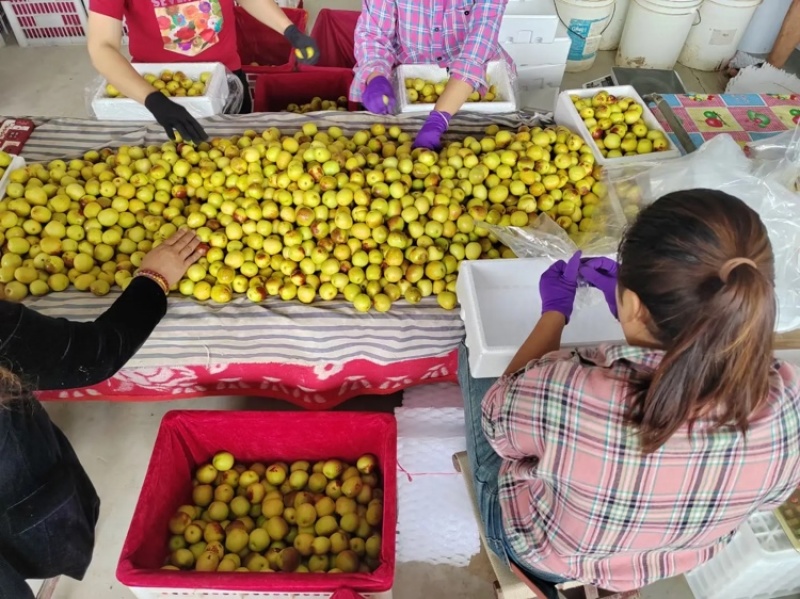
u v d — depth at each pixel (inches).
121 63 81.2
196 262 73.9
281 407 84.4
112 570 71.6
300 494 68.9
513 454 43.6
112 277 73.5
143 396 77.9
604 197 78.1
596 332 66.3
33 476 48.4
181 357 70.7
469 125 91.4
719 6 133.2
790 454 36.3
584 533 41.2
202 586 54.5
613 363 36.5
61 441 55.1
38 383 47.6
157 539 62.9
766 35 146.5
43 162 86.6
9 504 47.1
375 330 72.6
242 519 68.3
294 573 55.0
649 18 134.4
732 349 30.4
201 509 69.6
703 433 34.8
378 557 65.6
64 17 142.5
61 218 76.2
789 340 65.1
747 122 90.0
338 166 77.0
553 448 38.0
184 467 68.7
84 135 89.6
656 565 46.4
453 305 73.5
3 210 75.6
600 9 131.6
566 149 81.4
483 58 85.3
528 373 40.4
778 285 65.4
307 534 65.9
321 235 74.5
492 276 68.0
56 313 70.5
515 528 49.2
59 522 49.9
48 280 72.8
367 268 74.7
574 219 78.2
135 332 55.7
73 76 138.3
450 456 77.3
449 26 92.2
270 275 75.2
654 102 93.3
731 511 38.2
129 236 76.5
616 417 35.6
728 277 29.6
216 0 94.3
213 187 79.0
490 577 70.9
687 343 30.9
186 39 96.3
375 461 70.5
